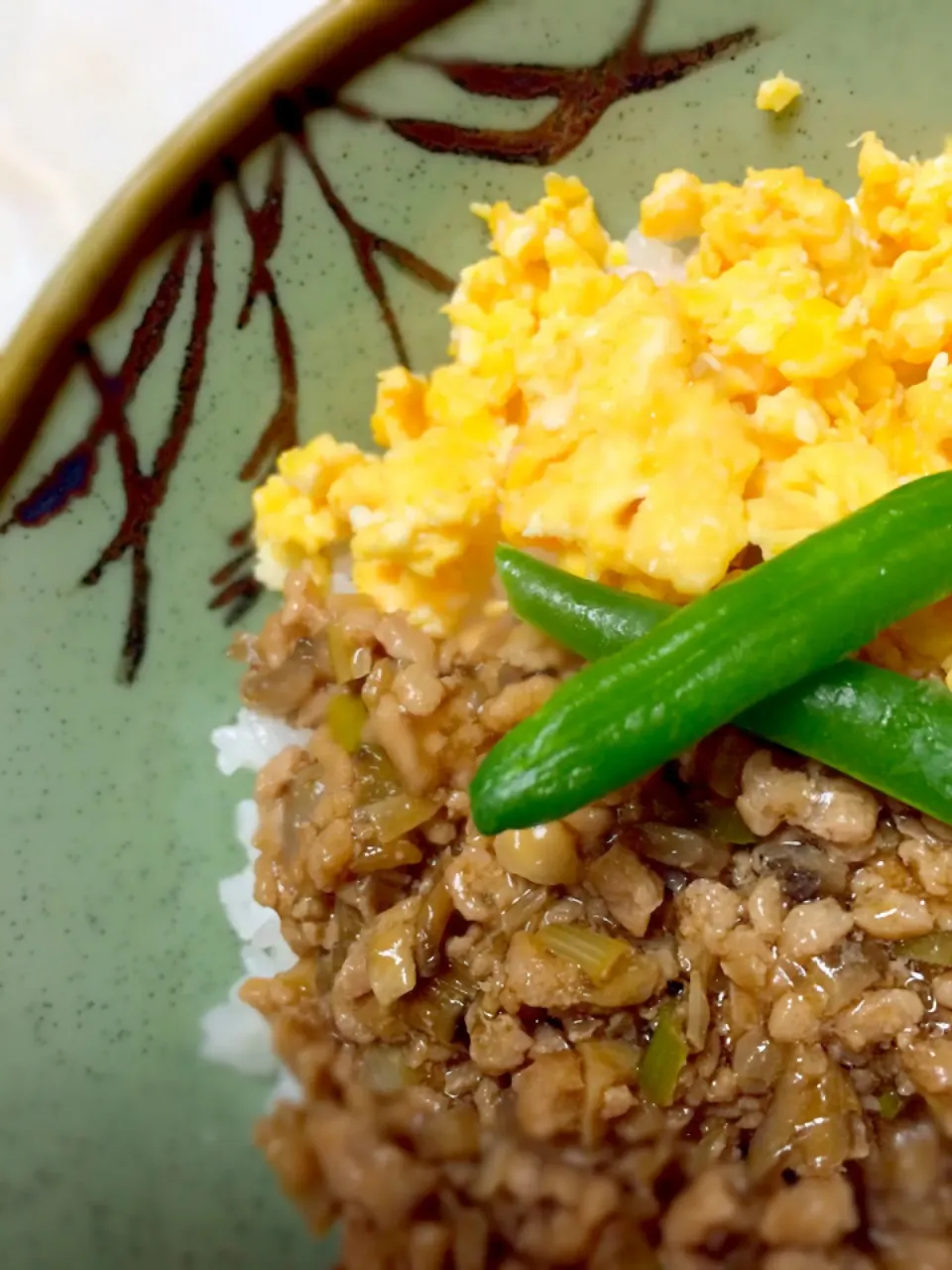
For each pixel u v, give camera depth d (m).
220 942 0.17
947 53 0.16
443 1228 0.15
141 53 0.20
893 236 0.17
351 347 0.17
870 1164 0.14
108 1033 0.17
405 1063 0.15
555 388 0.16
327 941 0.16
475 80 0.16
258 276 0.16
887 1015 0.14
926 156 0.17
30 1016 0.16
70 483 0.16
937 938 0.14
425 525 0.16
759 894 0.15
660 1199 0.15
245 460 0.17
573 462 0.16
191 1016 0.17
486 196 0.17
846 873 0.15
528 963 0.15
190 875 0.17
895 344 0.16
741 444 0.16
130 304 0.16
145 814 0.17
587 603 0.15
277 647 0.17
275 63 0.15
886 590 0.14
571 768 0.13
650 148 0.17
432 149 0.16
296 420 0.17
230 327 0.16
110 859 0.17
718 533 0.15
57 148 0.20
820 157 0.17
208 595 0.17
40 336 0.15
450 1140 0.15
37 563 0.16
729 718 0.14
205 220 0.16
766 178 0.17
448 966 0.15
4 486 0.16
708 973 0.15
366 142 0.16
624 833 0.15
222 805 0.17
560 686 0.14
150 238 0.15
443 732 0.16
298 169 0.16
